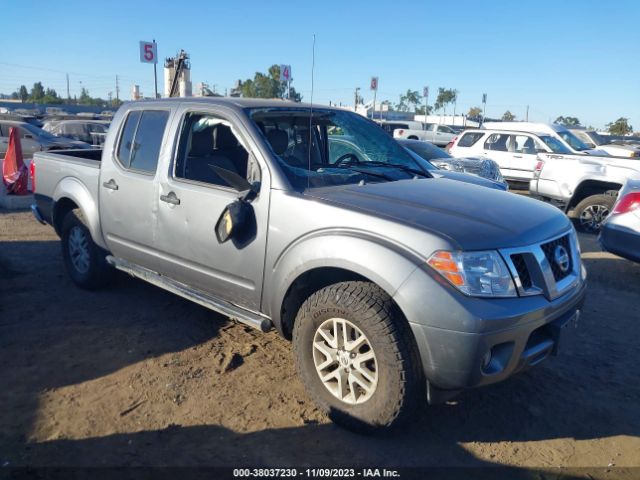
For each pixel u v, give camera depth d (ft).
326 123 14.85
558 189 33.68
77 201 17.40
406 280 9.81
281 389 12.59
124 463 9.94
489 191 13.37
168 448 10.40
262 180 12.27
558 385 13.30
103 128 74.02
